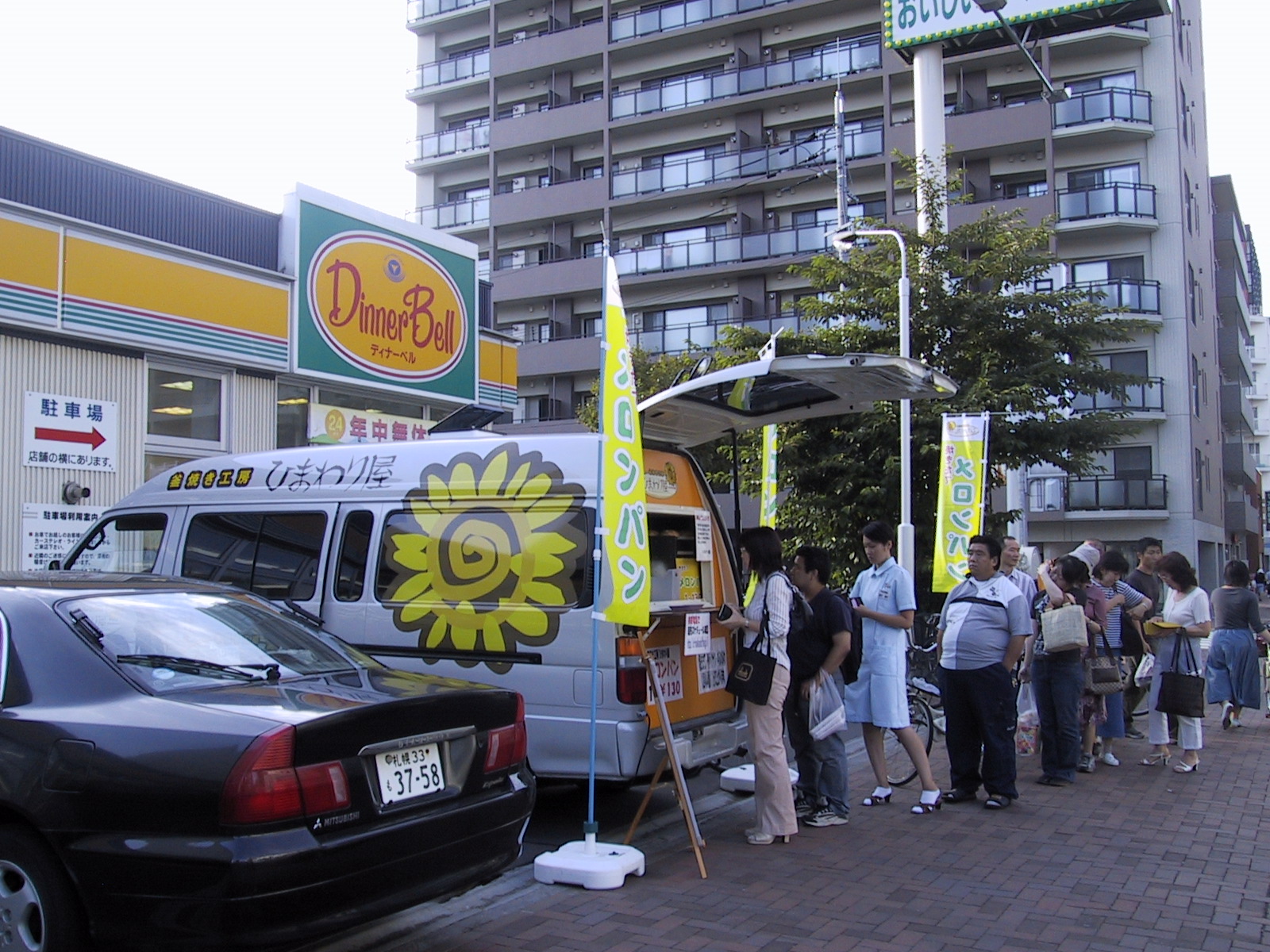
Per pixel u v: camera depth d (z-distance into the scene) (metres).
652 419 7.29
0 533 10.30
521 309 39.59
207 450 12.56
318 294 13.66
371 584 6.97
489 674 6.45
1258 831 6.78
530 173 40.12
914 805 7.52
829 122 35.28
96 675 4.01
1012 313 14.91
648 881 5.67
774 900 5.33
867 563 14.43
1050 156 30.77
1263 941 4.77
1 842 3.77
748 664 6.39
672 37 37.31
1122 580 11.02
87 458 11.09
